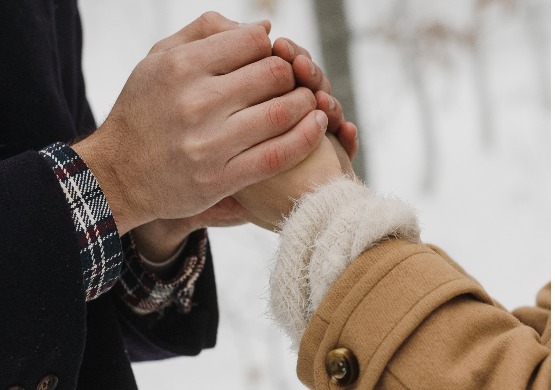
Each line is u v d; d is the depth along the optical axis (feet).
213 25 2.78
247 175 2.52
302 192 2.58
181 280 2.91
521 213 6.93
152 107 2.48
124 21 7.89
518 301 6.10
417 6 7.45
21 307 2.27
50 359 2.33
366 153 6.94
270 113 2.51
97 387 2.68
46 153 2.40
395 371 2.21
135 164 2.49
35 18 2.72
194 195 2.50
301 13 7.45
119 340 2.73
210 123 2.47
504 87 7.59
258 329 6.54
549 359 2.16
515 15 7.48
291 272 2.39
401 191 7.24
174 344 2.97
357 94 6.33
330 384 2.26
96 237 2.39
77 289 2.32
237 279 6.83
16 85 2.68
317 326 2.31
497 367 2.15
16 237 2.27
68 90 2.94
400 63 7.55
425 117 7.59
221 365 6.33
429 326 2.23
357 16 7.39
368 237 2.33
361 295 2.27
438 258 2.32
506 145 7.49
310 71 2.75
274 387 6.16
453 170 7.31
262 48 2.57
